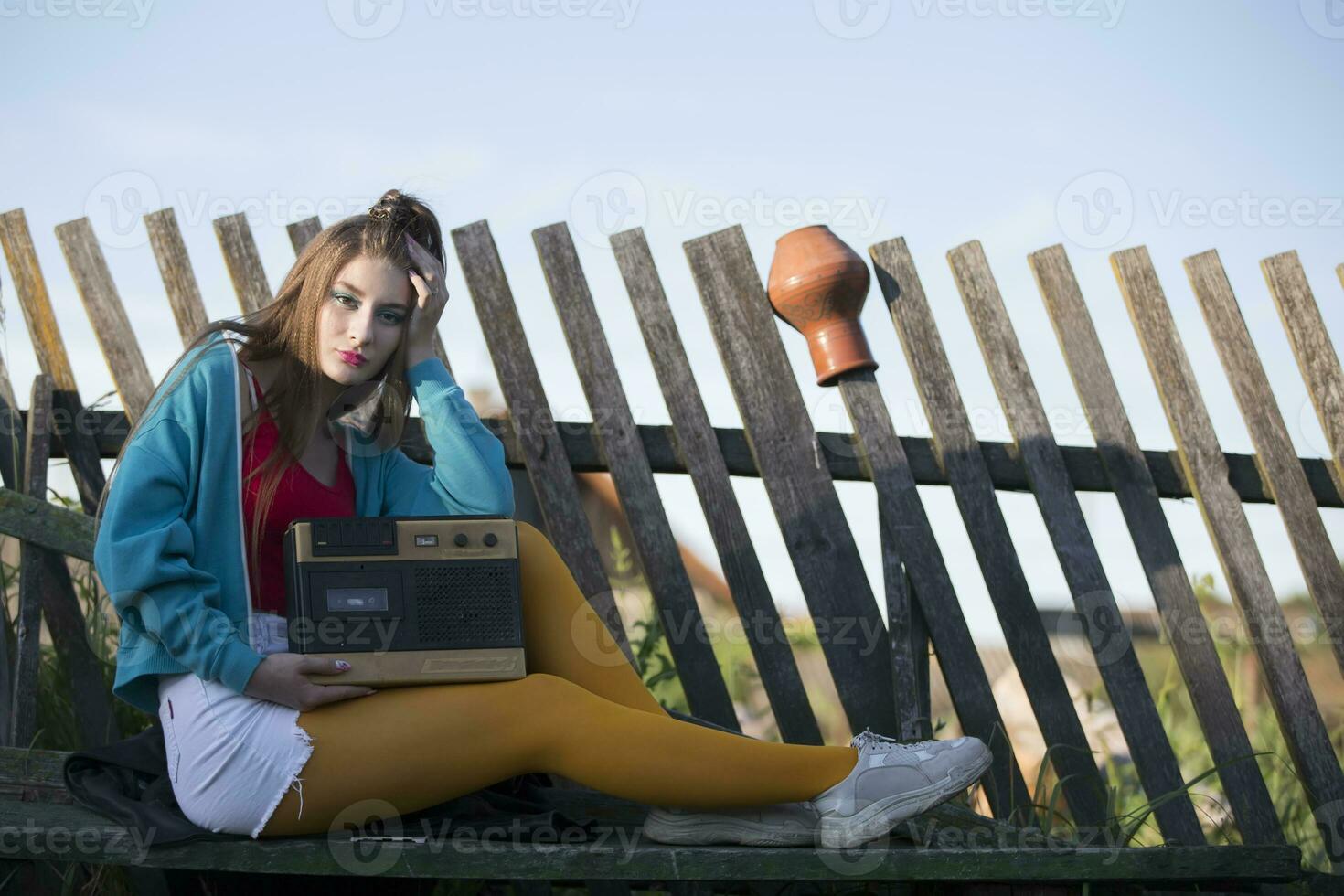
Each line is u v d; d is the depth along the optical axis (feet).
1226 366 10.37
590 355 9.80
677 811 6.26
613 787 6.03
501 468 6.98
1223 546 9.92
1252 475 10.20
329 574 5.94
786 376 9.93
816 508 9.70
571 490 9.55
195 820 5.74
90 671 8.80
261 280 9.60
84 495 9.14
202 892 6.34
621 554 10.35
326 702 5.82
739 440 9.89
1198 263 10.54
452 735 5.89
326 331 6.42
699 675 9.39
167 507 5.92
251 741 5.67
